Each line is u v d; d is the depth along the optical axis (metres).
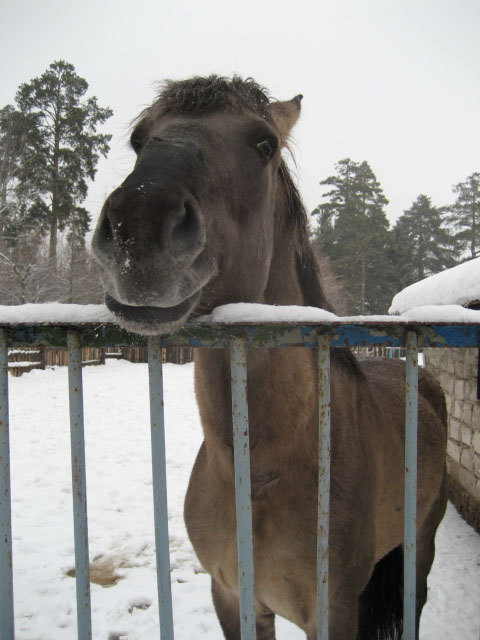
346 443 1.81
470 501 4.26
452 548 3.83
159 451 1.10
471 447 4.26
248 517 1.14
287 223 1.93
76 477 1.13
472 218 42.91
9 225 19.80
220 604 1.97
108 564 3.69
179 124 1.42
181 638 2.86
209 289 1.37
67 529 4.27
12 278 18.22
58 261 22.52
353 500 1.75
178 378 15.02
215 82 1.58
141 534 4.17
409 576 1.24
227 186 1.39
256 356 1.51
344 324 1.12
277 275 1.91
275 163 1.73
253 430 1.58
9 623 1.16
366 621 2.57
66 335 1.12
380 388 2.54
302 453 1.63
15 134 21.83
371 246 33.00
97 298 18.56
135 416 9.00
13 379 13.54
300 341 1.13
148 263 0.98
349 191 33.69
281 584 1.68
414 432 1.19
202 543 1.82
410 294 5.17
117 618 3.06
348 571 1.70
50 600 3.23
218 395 1.60
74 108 24.75
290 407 1.60
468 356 4.39
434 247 42.66
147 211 0.99
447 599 3.17
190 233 1.11
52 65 24.98
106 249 1.06
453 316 1.17
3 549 1.14
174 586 3.42
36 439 7.15
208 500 1.80
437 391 3.21
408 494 1.21
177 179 1.15
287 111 2.07
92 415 8.99
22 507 4.71
